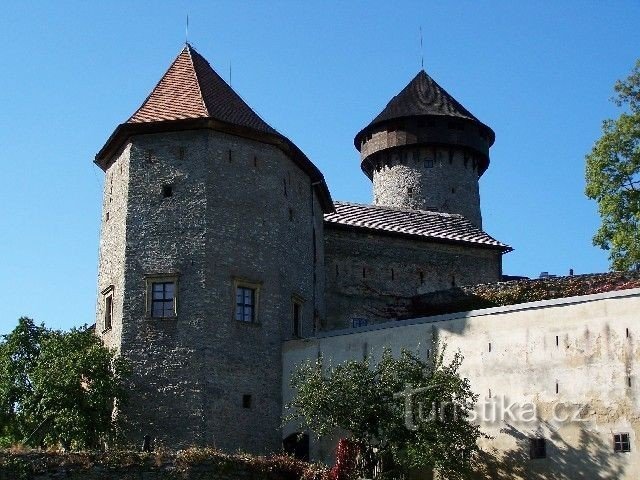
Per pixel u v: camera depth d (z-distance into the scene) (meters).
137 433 33.12
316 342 35.28
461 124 60.62
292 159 39.03
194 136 36.19
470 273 48.62
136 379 33.75
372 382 30.20
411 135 59.91
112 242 36.75
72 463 27.27
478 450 30.11
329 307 44.34
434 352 32.94
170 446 32.88
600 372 29.88
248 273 35.69
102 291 36.91
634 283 34.81
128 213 35.72
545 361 30.86
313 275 40.47
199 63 40.06
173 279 34.72
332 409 29.89
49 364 33.28
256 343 35.22
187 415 33.19
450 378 29.73
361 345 34.41
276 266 36.56
